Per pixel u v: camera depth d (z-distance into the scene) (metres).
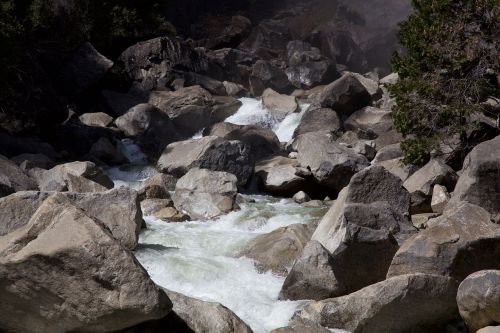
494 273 7.70
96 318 7.36
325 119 22.31
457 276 8.84
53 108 22.12
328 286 9.01
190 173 15.38
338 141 21.52
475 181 11.81
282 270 10.20
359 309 8.22
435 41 15.94
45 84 22.30
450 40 15.80
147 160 21.55
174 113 24.84
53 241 7.39
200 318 7.98
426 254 8.85
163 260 10.09
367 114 22.14
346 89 22.67
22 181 14.48
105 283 7.30
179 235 12.08
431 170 14.35
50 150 20.03
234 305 9.02
